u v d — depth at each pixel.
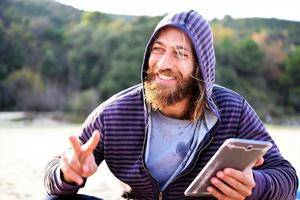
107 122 2.38
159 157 2.37
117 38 44.81
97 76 42.81
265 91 44.75
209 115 2.34
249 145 1.90
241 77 44.84
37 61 43.44
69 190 2.19
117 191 5.79
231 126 2.37
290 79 45.44
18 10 49.28
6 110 39.56
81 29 46.62
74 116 38.12
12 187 6.36
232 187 1.99
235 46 46.03
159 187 2.36
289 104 44.41
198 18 2.28
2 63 42.38
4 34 43.78
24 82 40.84
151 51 2.31
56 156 2.34
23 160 10.20
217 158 1.92
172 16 2.27
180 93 2.26
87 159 2.03
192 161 2.31
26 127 29.77
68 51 44.56
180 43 2.24
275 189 2.17
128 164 2.39
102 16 49.38
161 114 2.38
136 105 2.38
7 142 16.39
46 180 2.26
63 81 42.69
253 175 2.12
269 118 41.50
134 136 2.37
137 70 42.22
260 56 46.03
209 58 2.31
